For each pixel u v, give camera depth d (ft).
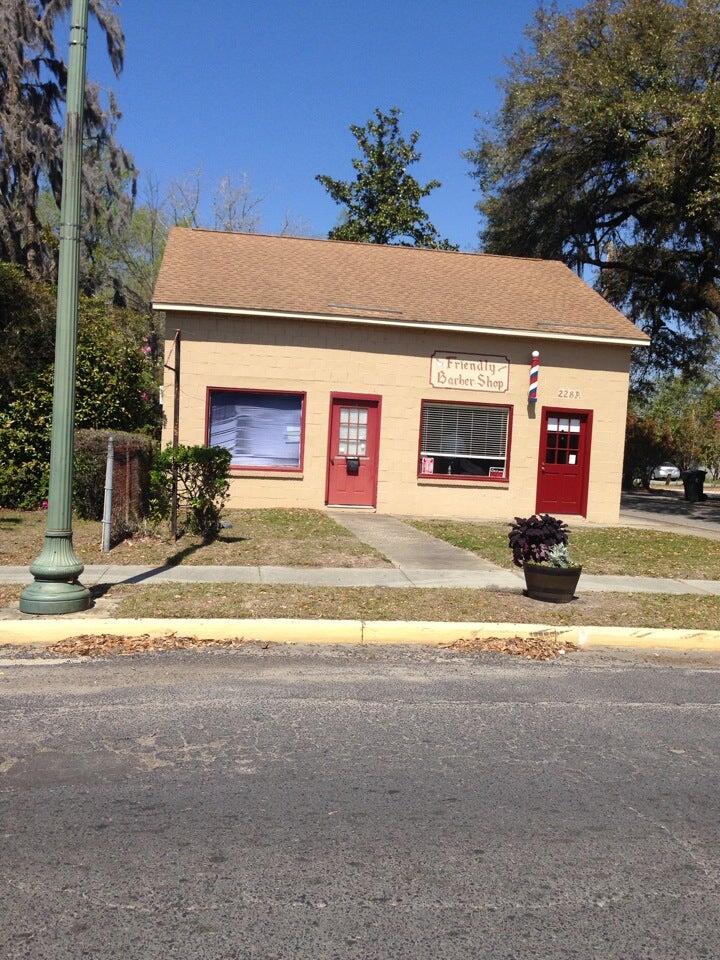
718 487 146.51
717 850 12.66
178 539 40.42
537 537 30.35
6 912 10.48
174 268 57.82
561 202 86.28
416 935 10.22
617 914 10.82
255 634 24.98
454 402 56.85
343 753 16.16
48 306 52.37
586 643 26.04
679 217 77.10
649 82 75.87
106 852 12.03
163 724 17.43
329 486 56.03
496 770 15.58
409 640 25.48
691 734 17.92
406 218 107.45
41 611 25.16
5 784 14.26
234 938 10.07
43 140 86.28
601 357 58.39
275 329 54.70
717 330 98.22
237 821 13.11
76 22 24.93
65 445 25.70
